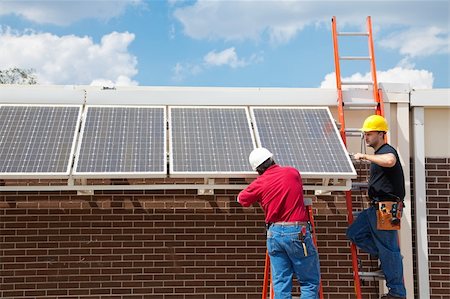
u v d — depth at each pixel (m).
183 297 8.43
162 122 7.91
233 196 8.60
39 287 8.31
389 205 7.12
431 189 8.68
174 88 8.48
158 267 8.45
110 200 8.48
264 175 6.69
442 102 8.64
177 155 7.21
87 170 6.89
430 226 8.63
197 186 7.36
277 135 7.72
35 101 8.28
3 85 8.25
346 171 7.13
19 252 8.33
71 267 8.37
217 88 8.51
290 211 6.56
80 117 7.97
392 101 8.61
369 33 8.48
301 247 6.49
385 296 7.32
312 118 8.13
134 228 8.47
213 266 8.49
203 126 7.84
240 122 7.98
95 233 8.43
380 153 7.21
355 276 7.59
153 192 8.53
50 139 7.44
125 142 7.43
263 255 8.53
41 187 7.13
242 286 8.48
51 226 8.39
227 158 7.24
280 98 8.55
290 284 6.63
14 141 7.36
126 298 8.38
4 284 8.27
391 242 7.23
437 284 8.55
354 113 8.68
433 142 8.76
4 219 8.35
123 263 8.41
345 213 8.61
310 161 7.28
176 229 8.51
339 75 8.36
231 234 8.54
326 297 8.48
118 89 8.49
